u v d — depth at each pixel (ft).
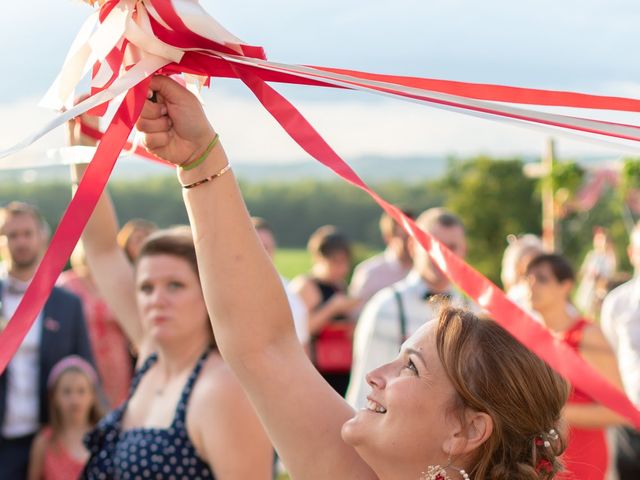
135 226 20.47
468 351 5.33
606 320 16.08
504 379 5.29
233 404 8.07
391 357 14.30
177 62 5.09
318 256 22.04
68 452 15.79
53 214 52.65
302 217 67.46
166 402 8.43
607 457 12.72
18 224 16.39
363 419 5.46
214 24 4.98
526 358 5.36
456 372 5.30
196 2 5.06
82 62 5.28
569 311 13.82
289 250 67.51
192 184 5.58
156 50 5.03
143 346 9.23
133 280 9.37
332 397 5.95
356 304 21.33
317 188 67.51
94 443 8.78
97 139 7.52
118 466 8.30
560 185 29.17
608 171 29.09
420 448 5.32
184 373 8.51
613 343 15.98
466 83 4.96
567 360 4.42
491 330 5.43
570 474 6.02
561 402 5.53
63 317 16.39
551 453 5.44
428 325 5.59
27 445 15.79
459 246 15.19
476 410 5.31
